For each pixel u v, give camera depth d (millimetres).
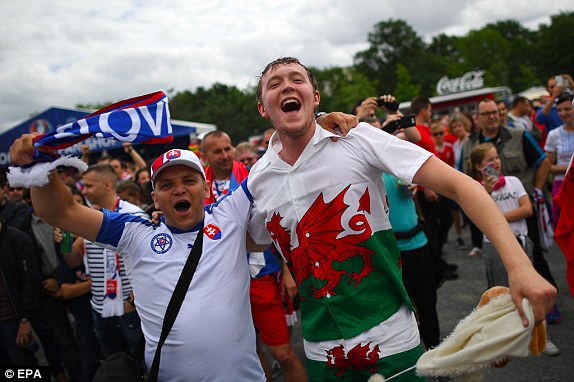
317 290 1993
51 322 4164
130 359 2062
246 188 2199
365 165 1929
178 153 2119
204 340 1958
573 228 2891
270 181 2057
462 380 1581
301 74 1930
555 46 51188
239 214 2184
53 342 4309
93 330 3904
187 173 2100
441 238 6453
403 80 67000
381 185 2023
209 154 3721
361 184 1930
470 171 3965
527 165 4426
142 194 5754
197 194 2107
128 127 1914
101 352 3957
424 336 3514
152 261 2074
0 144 14734
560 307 4398
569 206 2885
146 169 6648
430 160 1747
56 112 14844
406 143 1837
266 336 3307
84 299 3877
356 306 1942
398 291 1980
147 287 2066
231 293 2049
